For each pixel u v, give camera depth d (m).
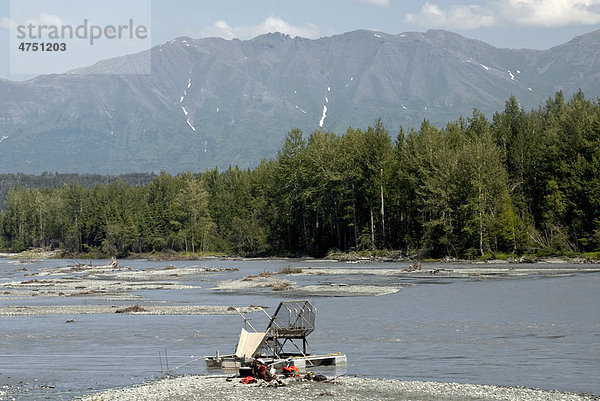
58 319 129.12
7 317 133.50
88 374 79.00
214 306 144.50
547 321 111.12
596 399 61.72
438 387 68.06
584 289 153.88
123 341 101.69
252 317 126.06
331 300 151.50
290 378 74.44
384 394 66.12
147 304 153.50
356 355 87.31
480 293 155.00
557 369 75.25
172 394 67.38
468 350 87.94
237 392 68.19
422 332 103.81
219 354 90.25
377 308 134.75
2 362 86.62
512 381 70.38
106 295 180.12
